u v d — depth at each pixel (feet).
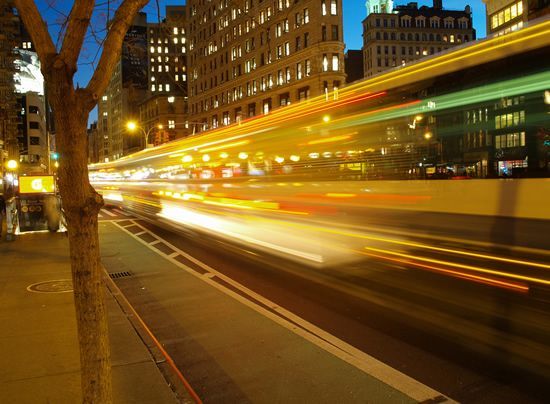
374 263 22.36
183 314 24.73
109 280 31.19
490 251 16.72
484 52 16.35
